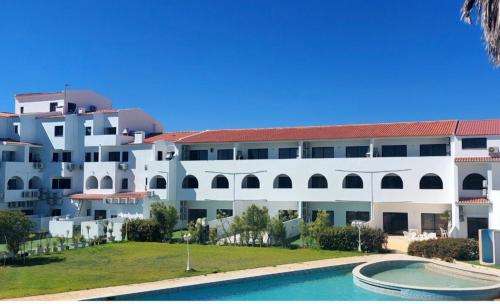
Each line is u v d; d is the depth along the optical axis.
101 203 52.72
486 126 41.59
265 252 34.00
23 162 54.00
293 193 46.00
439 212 42.03
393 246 36.12
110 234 43.03
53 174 56.09
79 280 24.39
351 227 35.41
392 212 43.81
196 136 52.47
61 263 30.55
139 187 53.38
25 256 32.59
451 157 40.44
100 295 20.67
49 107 60.88
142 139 53.81
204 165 49.94
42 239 44.19
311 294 22.47
